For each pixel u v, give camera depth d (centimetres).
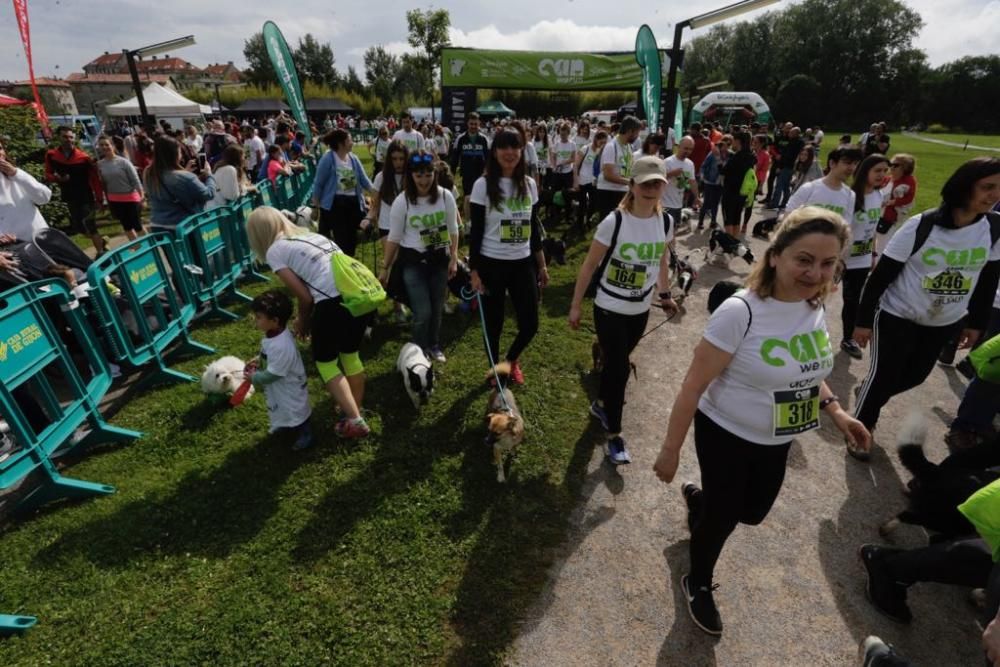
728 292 249
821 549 291
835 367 488
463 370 464
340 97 5509
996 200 280
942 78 6769
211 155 1284
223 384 386
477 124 908
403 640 234
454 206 427
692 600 247
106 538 280
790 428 201
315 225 800
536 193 395
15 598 248
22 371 285
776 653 237
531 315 405
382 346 503
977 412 354
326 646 231
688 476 345
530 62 1759
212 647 228
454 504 312
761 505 223
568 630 243
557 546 288
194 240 523
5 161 488
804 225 175
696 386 200
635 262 318
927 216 304
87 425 368
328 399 414
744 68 7644
